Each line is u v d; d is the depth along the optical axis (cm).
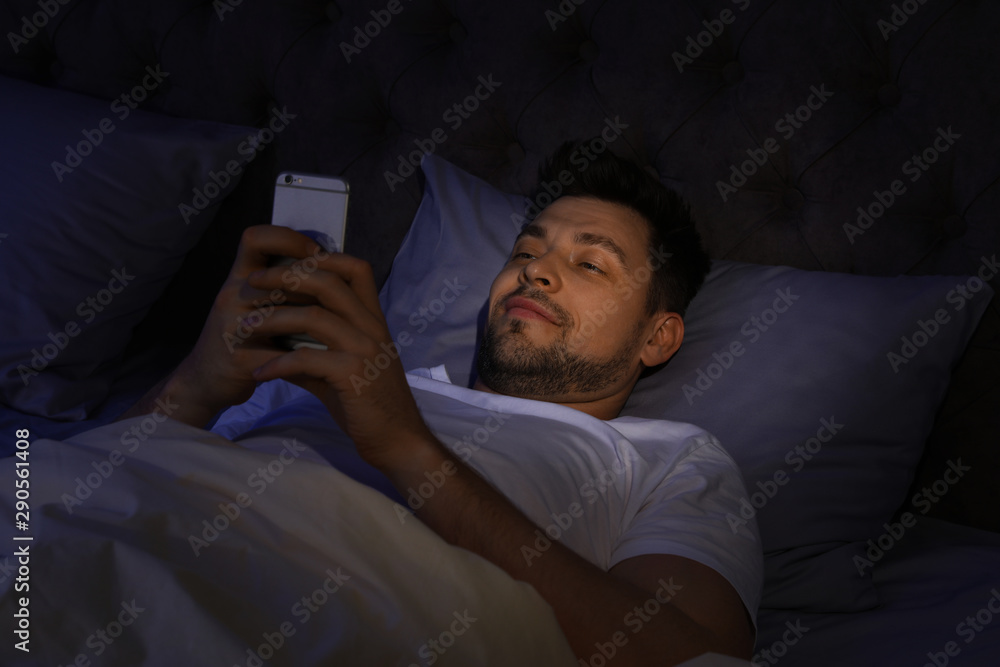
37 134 145
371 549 64
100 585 54
